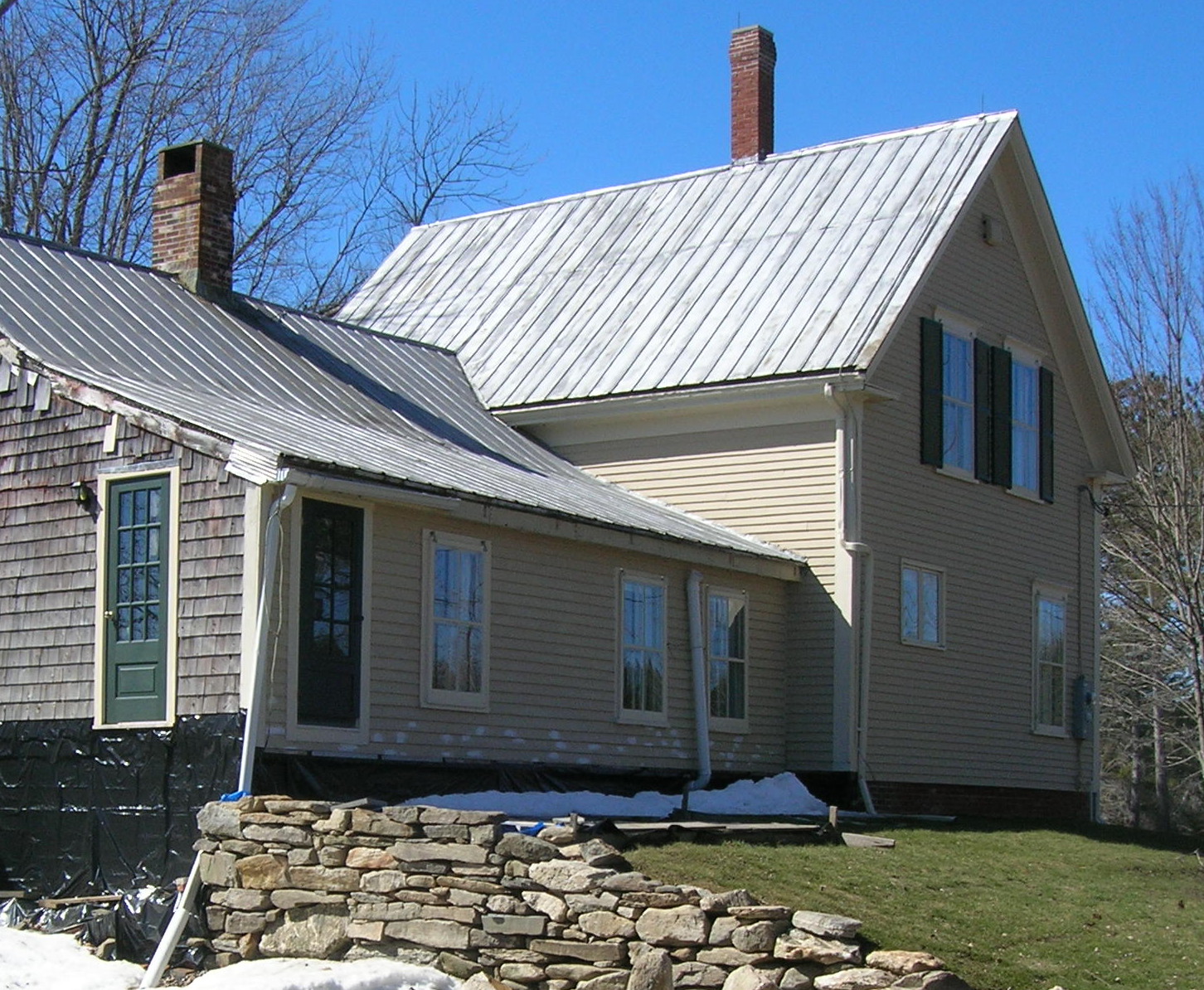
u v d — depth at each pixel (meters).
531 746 17.67
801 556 21.64
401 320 26.77
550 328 24.92
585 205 27.98
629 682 19.23
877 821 19.30
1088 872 17.11
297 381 19.70
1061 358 26.84
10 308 17.22
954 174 23.97
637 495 22.69
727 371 22.02
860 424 21.50
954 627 23.42
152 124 34.75
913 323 22.78
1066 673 26.38
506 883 12.35
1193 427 26.94
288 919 13.38
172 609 15.00
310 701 15.08
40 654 15.99
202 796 14.50
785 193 25.55
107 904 14.55
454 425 21.59
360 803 13.42
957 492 23.67
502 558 17.58
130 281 19.72
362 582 15.72
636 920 11.77
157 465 15.34
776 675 21.64
